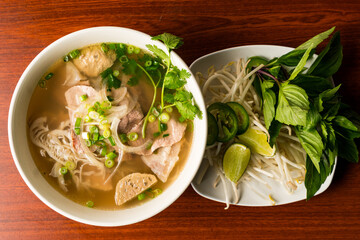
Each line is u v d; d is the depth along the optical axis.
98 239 0.38
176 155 0.34
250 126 0.38
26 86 0.33
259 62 0.38
